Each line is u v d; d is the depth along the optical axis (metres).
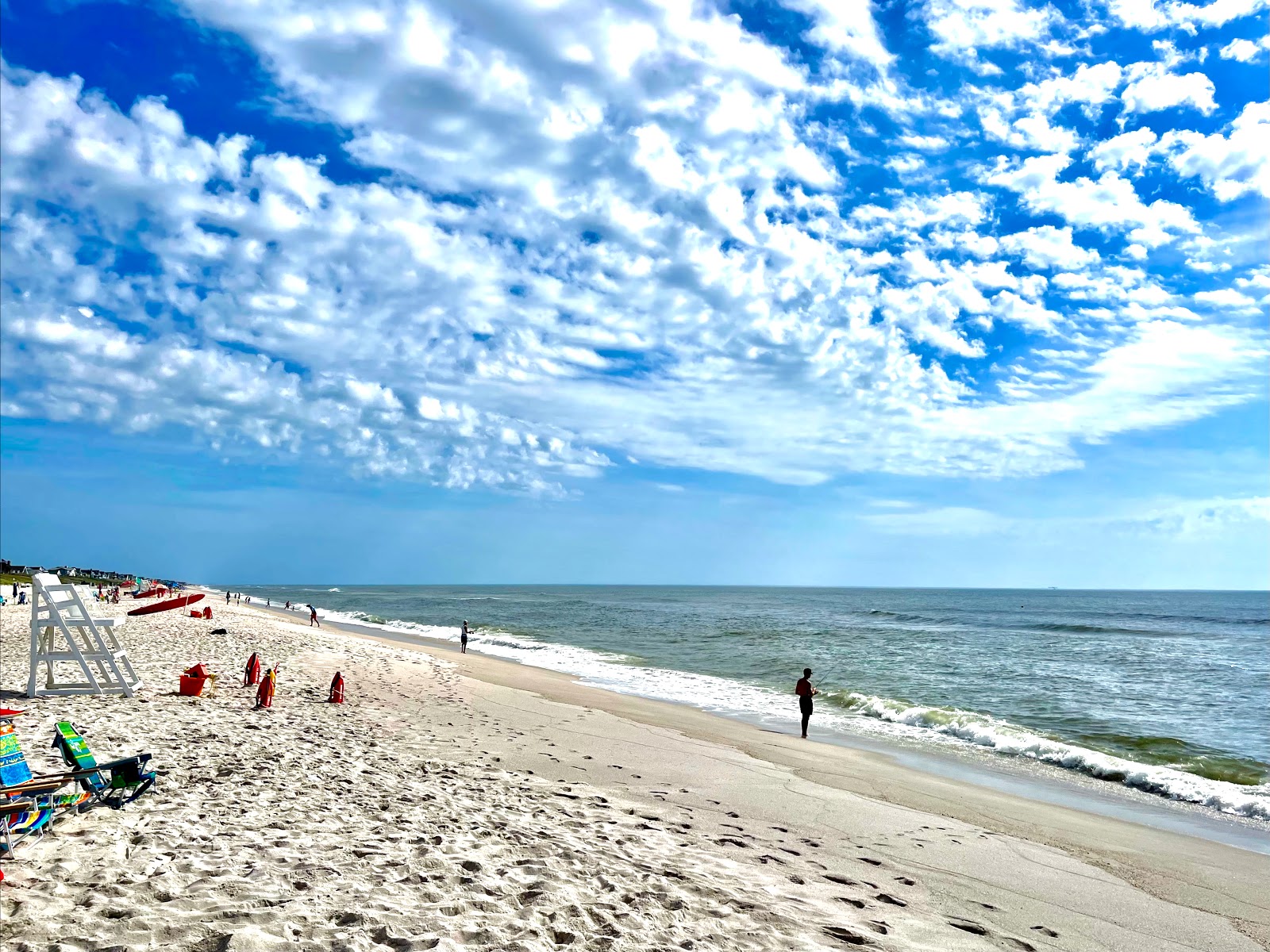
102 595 57.88
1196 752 16.69
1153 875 8.38
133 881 5.19
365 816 7.45
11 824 5.77
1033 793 12.77
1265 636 61.41
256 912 4.78
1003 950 5.83
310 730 12.17
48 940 4.25
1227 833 10.80
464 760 11.16
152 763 8.85
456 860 6.27
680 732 15.57
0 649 21.16
